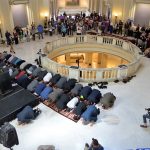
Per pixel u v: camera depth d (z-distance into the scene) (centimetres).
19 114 789
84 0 2861
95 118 787
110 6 2014
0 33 1670
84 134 745
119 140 720
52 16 2272
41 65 1216
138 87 1022
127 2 1786
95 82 1048
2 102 868
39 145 701
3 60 1241
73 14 2714
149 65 1267
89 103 880
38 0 1878
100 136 736
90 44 1616
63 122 799
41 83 973
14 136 612
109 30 1794
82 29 1783
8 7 1647
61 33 1859
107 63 1873
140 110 862
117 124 787
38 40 1722
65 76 1078
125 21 1861
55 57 1511
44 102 914
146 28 1695
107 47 1569
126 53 1441
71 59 1983
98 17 1998
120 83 1053
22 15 1830
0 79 900
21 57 1361
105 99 859
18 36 1683
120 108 872
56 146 698
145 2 1706
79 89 917
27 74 1091
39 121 806
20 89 961
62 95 873
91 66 2014
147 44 1459
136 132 753
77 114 808
